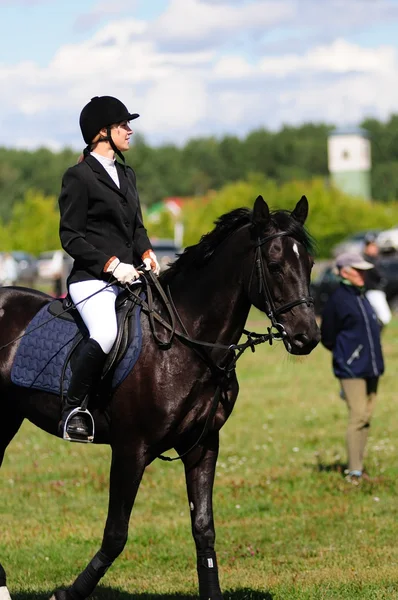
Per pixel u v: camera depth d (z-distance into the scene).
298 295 8.04
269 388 25.80
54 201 116.62
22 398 9.35
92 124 8.78
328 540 11.96
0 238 107.81
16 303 9.74
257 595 9.55
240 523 12.89
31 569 10.98
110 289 8.71
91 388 8.65
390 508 13.48
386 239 61.53
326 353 33.19
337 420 20.72
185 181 191.12
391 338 34.78
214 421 8.57
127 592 9.93
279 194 86.88
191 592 9.85
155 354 8.47
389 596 9.38
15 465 17.34
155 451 8.55
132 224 8.91
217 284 8.53
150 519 13.29
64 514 13.70
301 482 15.15
